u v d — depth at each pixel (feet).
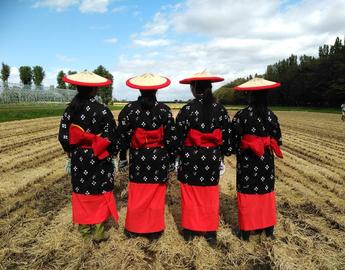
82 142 17.34
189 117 17.88
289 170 35.45
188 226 18.22
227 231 19.49
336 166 38.01
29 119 90.79
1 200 24.12
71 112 17.26
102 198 17.85
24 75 266.77
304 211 23.30
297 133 74.49
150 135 17.88
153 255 17.35
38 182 29.12
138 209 18.21
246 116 18.07
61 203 23.85
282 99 338.54
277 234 19.40
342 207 23.71
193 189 18.24
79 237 18.49
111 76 252.83
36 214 21.71
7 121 83.20
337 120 119.65
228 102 383.45
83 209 17.72
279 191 27.50
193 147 18.10
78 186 17.63
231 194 26.43
